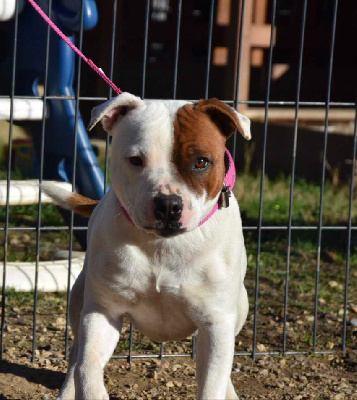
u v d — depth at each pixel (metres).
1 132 9.80
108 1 11.05
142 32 13.19
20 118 5.57
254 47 11.45
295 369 4.39
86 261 3.54
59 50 6.00
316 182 9.59
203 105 3.01
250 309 5.37
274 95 13.44
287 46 12.84
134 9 13.15
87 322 3.24
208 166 2.95
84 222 6.09
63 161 6.17
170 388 4.04
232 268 3.24
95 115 3.05
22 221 7.45
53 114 6.09
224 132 3.11
